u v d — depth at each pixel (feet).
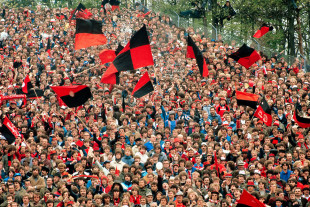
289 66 191.21
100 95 144.87
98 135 122.21
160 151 115.14
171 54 186.91
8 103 145.69
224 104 142.20
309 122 128.36
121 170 112.47
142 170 112.47
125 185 107.76
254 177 110.52
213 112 138.72
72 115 134.00
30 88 142.20
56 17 231.71
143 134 125.29
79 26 120.16
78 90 110.52
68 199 101.55
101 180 107.14
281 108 141.38
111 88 149.38
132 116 133.49
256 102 131.85
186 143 123.03
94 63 180.96
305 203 108.88
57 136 123.34
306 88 160.66
